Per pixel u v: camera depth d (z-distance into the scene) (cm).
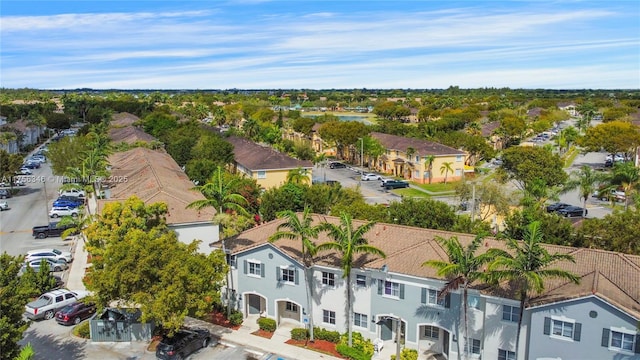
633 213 4738
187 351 3741
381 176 10462
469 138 11556
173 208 5009
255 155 9206
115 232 4231
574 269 3478
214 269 3797
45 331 4066
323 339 4038
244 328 4231
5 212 7550
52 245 6047
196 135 10556
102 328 3900
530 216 4841
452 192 9156
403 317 3816
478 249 3878
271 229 4519
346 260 3672
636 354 3009
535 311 3269
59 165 8738
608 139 11488
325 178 10306
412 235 4172
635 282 3272
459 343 3638
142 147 9094
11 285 3144
